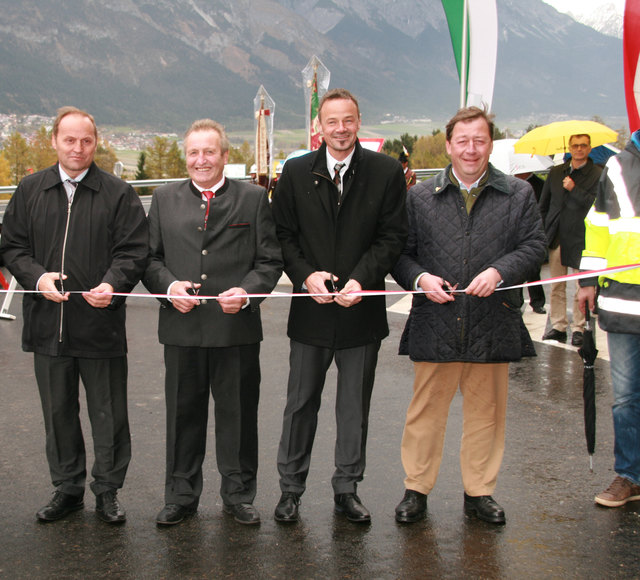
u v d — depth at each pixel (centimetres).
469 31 878
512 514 363
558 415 518
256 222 368
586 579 301
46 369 358
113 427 363
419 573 306
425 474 365
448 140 362
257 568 310
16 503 374
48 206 357
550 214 730
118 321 362
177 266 364
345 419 369
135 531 344
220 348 360
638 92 645
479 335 359
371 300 369
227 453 364
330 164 365
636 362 371
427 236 371
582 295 387
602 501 371
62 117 348
